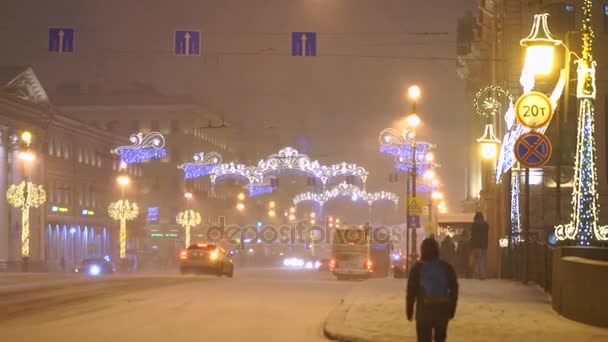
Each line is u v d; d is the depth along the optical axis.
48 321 16.98
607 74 36.00
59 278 32.94
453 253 37.50
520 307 18.12
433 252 10.70
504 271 33.06
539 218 36.78
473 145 60.91
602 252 17.28
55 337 14.48
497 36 44.94
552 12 36.62
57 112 81.75
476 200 57.97
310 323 17.08
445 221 49.56
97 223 93.62
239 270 80.31
